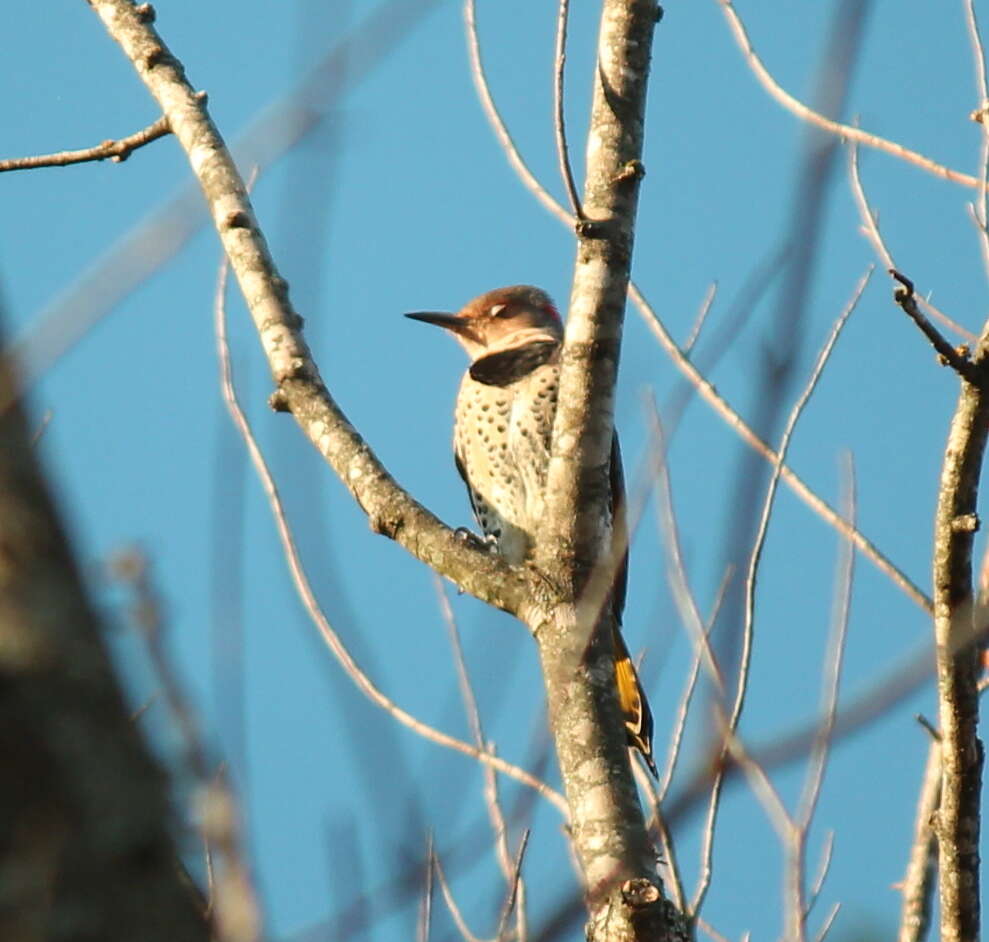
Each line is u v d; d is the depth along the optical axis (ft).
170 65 36.76
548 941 12.64
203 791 13.21
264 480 29.14
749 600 26.96
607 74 29.37
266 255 33.91
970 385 25.61
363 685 28.50
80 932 11.12
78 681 11.50
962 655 26.00
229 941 13.67
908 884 30.96
